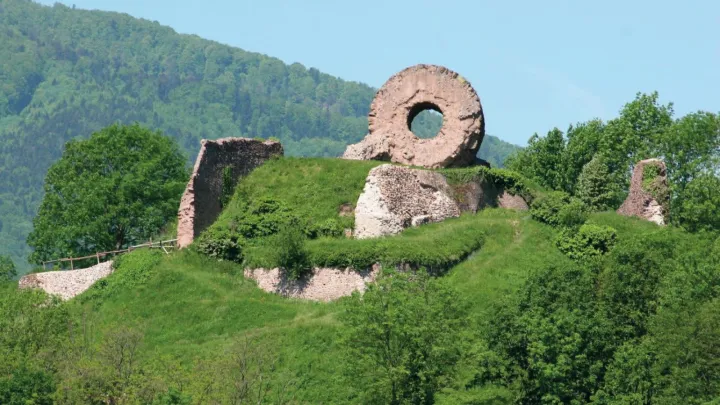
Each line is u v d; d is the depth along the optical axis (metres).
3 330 92.31
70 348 88.19
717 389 81.81
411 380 82.38
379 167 107.69
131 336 86.94
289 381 87.56
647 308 89.75
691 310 85.62
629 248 94.06
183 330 96.25
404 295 85.25
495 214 111.62
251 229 105.50
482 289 97.81
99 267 106.00
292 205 108.00
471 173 112.56
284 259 100.38
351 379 83.19
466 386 83.81
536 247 104.81
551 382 83.69
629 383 83.50
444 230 106.00
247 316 97.00
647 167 111.69
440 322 84.06
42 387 82.56
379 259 98.88
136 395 80.38
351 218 106.50
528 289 89.44
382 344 83.19
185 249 105.25
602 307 89.38
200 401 79.44
